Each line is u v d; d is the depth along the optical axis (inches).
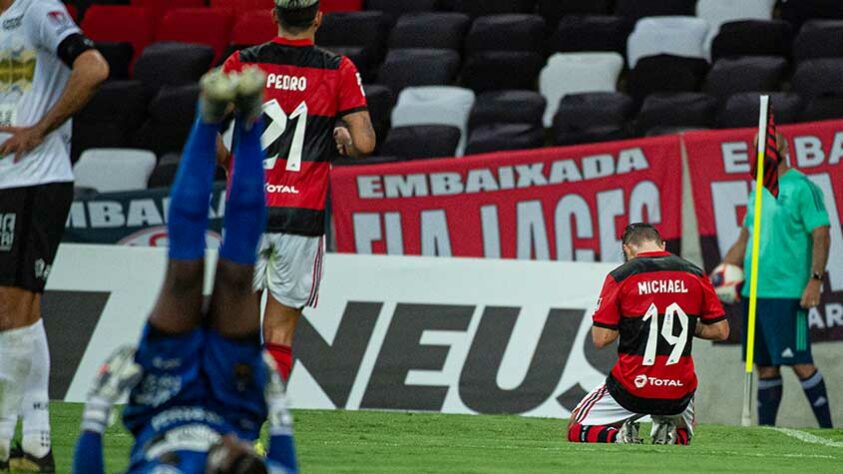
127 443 836.0
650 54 1870.1
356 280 1330.0
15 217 672.4
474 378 1312.7
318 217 796.0
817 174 1371.8
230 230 479.5
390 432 1100.5
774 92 1761.8
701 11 2004.2
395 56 1908.2
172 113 1829.5
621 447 925.8
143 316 1342.3
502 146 1651.1
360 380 1316.4
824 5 1911.9
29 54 683.4
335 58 807.1
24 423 677.3
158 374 477.7
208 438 463.2
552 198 1397.6
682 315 986.1
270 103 792.9
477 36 1947.6
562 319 1316.4
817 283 1277.1
